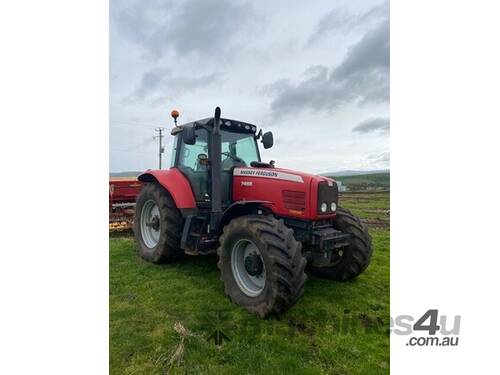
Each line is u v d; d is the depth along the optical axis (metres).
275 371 2.22
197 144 4.39
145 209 4.85
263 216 3.15
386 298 3.42
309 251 3.54
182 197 4.21
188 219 4.06
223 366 2.29
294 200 3.38
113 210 6.16
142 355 2.39
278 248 2.83
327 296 3.46
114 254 4.90
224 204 4.03
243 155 4.38
